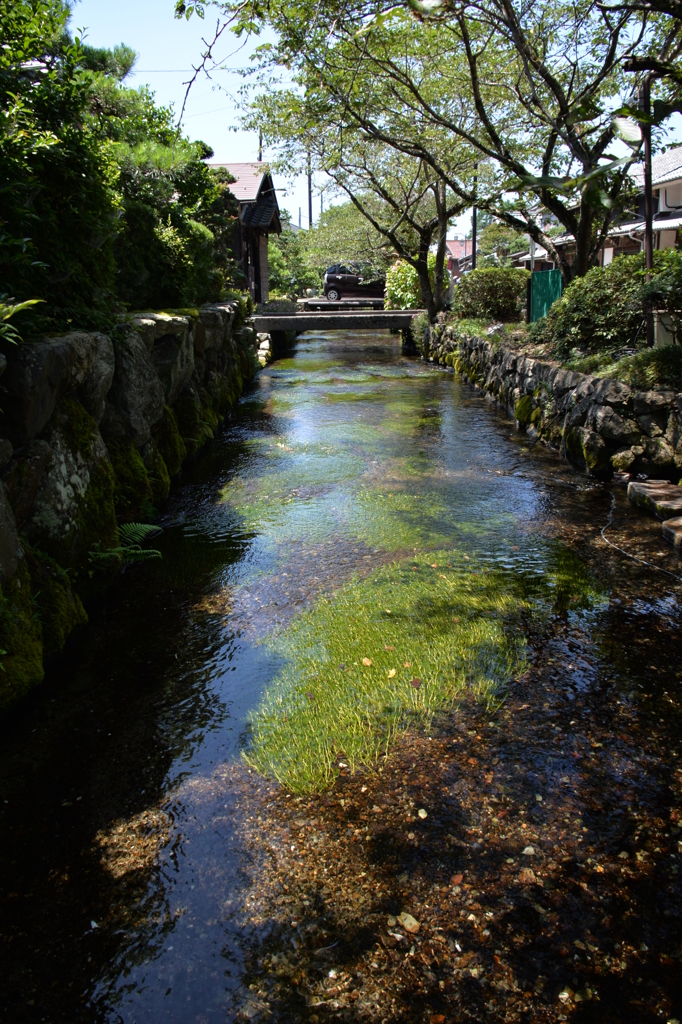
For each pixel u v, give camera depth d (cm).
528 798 285
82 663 388
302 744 319
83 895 245
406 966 218
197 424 829
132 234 778
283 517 607
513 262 3070
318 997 210
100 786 296
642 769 302
